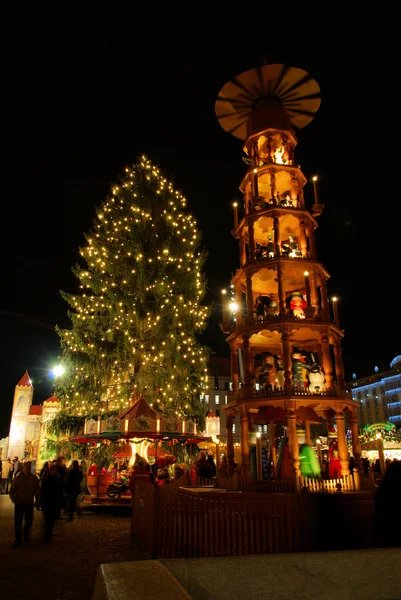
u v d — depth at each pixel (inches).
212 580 88.0
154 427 707.4
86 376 929.5
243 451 408.5
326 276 478.0
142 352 942.4
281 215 470.6
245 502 297.7
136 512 440.5
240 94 547.5
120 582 72.9
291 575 92.7
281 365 476.4
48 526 406.0
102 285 997.2
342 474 388.2
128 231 1025.5
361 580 94.6
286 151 519.2
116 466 892.0
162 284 956.0
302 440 429.4
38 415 2177.7
